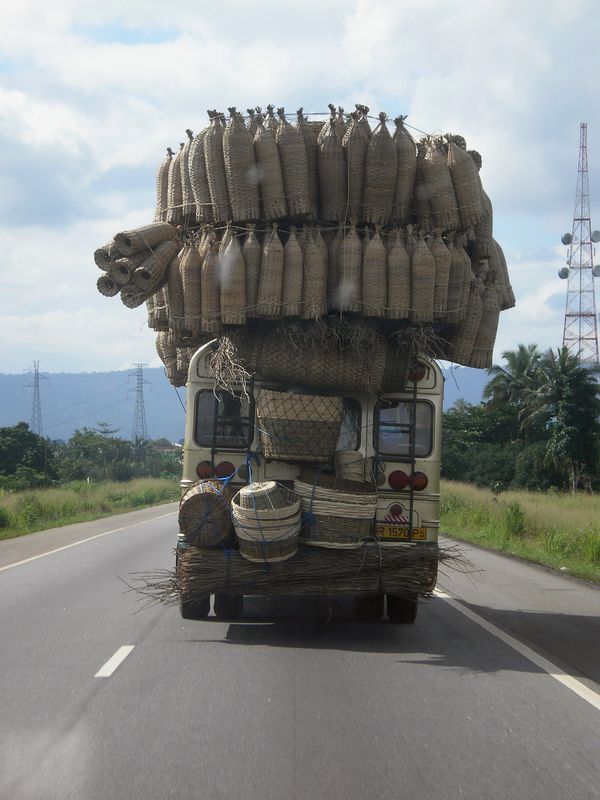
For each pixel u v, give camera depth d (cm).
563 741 1055
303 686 1293
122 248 1534
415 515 1691
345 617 1933
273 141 1523
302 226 1559
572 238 11425
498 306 1686
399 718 1138
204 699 1212
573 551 3550
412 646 1619
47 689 1264
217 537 1578
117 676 1343
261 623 1836
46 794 872
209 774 926
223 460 1705
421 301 1526
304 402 1573
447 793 883
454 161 1574
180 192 1653
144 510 7225
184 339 1725
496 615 2012
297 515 1552
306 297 1510
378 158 1530
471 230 1645
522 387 10238
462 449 10162
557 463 8488
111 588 2344
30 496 6197
